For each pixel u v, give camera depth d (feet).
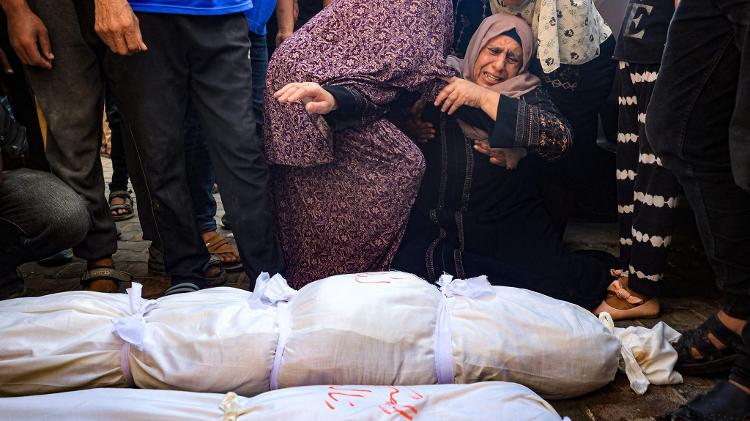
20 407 4.36
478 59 8.05
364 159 7.54
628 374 5.76
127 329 5.14
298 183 7.88
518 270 7.66
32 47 6.58
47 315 5.37
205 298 5.92
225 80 7.07
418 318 5.31
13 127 6.97
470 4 8.77
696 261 9.09
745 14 4.45
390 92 7.43
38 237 6.72
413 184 7.57
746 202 4.96
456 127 8.15
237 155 7.22
